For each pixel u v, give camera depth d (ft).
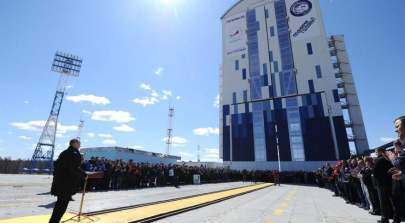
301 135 130.62
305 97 135.54
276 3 160.86
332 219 23.13
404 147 14.62
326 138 123.95
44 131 144.66
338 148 120.26
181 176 79.15
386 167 19.52
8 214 19.69
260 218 23.44
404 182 16.43
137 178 58.23
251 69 156.97
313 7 148.25
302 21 149.18
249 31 165.27
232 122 152.97
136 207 27.09
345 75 144.87
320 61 137.28
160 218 22.00
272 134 138.10
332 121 125.39
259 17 164.45
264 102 146.51
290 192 57.77
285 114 138.10
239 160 143.33
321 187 79.77
